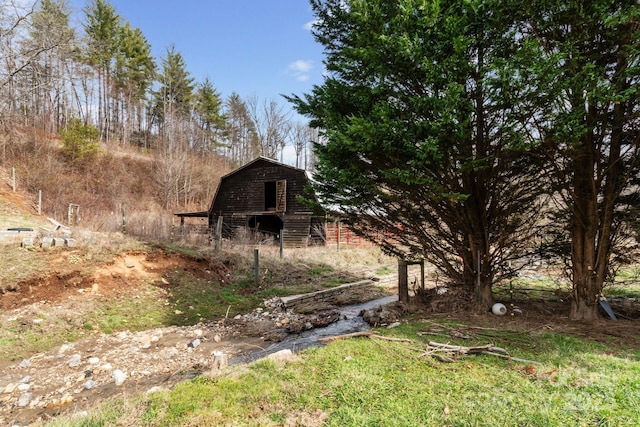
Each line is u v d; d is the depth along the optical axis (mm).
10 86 19969
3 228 12461
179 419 3125
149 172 32250
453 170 5984
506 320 6195
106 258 9680
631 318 6262
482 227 6785
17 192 19328
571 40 5258
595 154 5883
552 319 6211
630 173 5812
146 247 10922
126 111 41594
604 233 6105
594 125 5586
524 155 6176
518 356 4391
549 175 6305
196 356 6301
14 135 22984
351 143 5602
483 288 7012
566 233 6840
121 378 5234
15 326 6859
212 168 38625
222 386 3795
